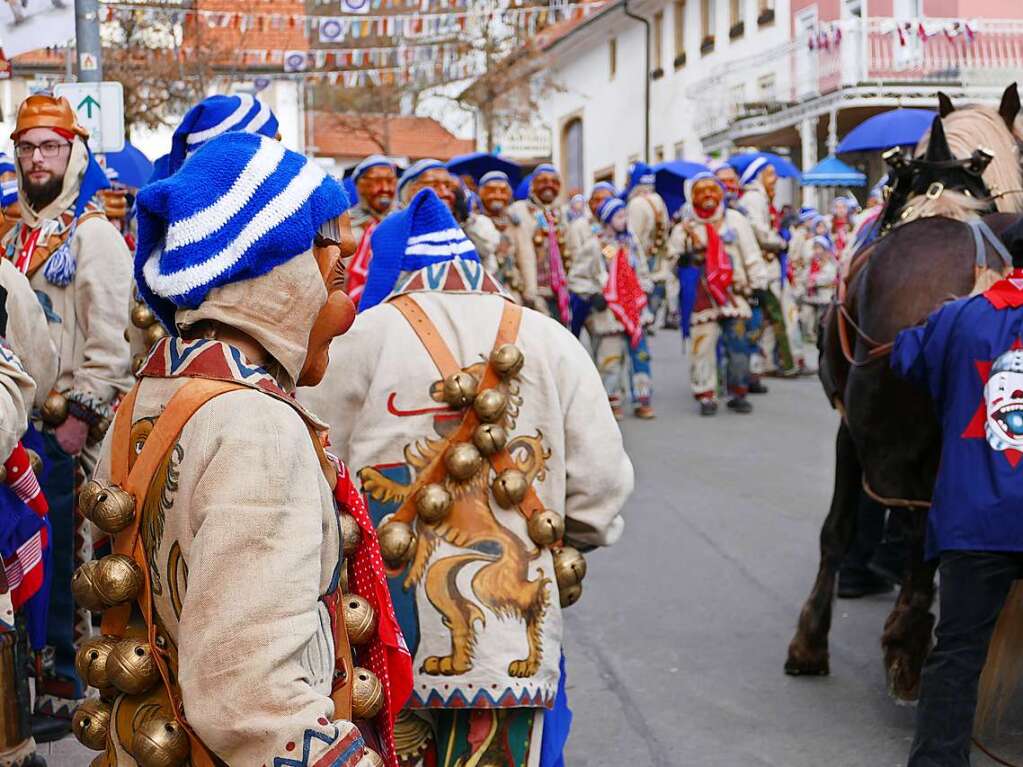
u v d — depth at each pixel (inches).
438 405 120.6
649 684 208.4
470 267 126.7
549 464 121.2
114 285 185.0
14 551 140.3
